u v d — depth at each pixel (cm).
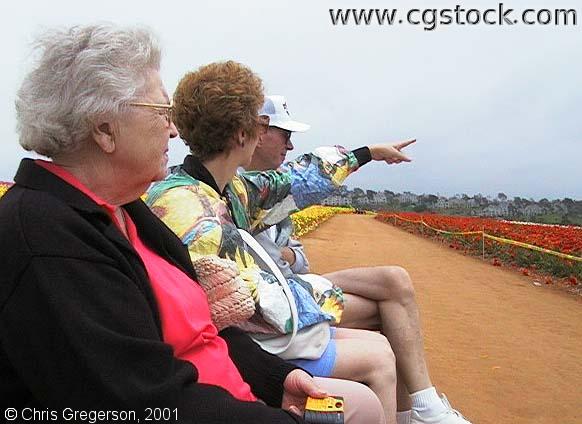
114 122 180
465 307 994
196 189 252
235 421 172
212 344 208
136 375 160
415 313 319
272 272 262
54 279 156
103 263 164
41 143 179
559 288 1269
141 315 166
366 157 384
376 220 6569
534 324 866
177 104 273
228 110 263
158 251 211
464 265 1756
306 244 2320
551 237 1753
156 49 190
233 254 250
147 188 200
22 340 156
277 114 358
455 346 717
